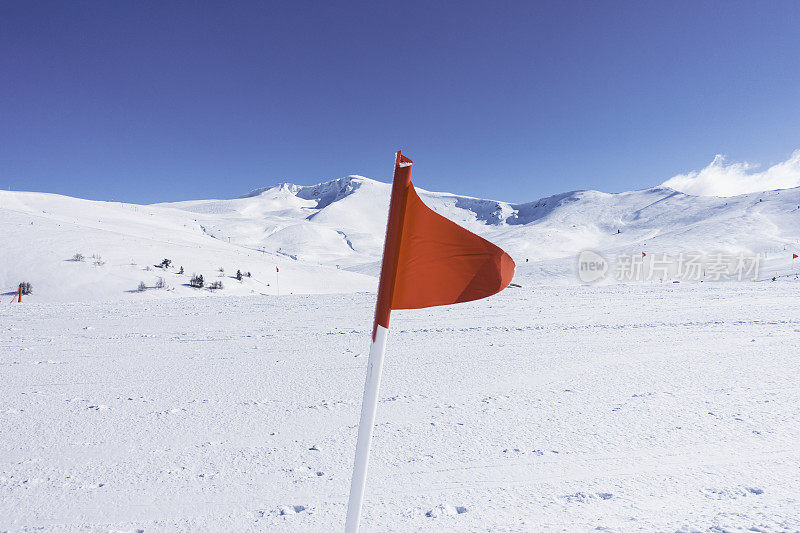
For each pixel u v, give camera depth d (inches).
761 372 248.1
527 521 112.6
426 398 217.3
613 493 126.3
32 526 115.2
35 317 491.2
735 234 4451.3
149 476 141.1
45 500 127.3
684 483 131.0
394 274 66.7
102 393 228.8
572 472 140.4
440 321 439.5
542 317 453.1
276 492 131.2
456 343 344.2
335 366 283.9
